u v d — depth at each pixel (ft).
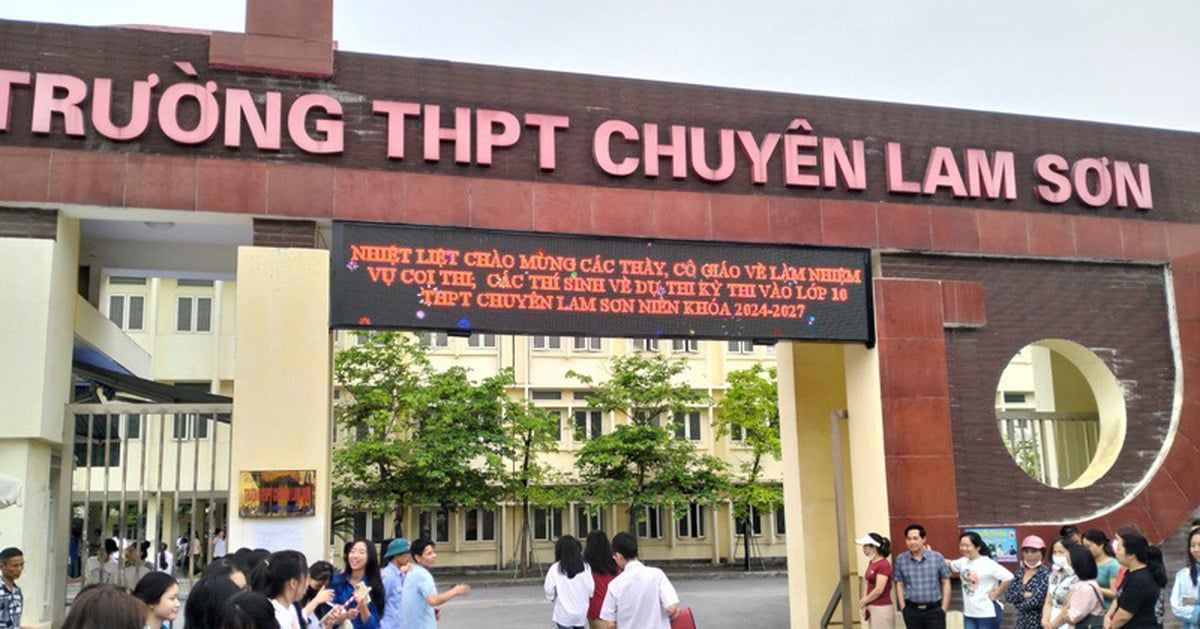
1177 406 44.98
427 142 37.88
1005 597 39.04
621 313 38.88
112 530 90.17
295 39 37.32
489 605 75.87
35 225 34.91
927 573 34.83
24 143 34.68
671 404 111.24
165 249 46.78
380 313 36.42
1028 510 42.22
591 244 39.04
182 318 112.16
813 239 41.52
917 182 43.27
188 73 36.29
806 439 47.50
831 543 46.80
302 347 35.50
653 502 106.11
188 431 93.25
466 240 37.78
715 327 39.78
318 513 34.71
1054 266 44.86
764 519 126.72
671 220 40.01
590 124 40.11
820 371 48.19
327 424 35.50
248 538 34.14
